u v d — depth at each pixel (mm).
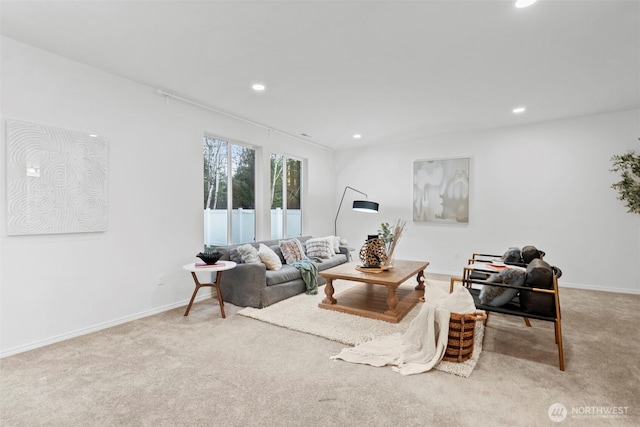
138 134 3369
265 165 5156
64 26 2340
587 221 4570
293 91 3598
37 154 2625
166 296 3631
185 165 3859
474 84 3398
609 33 2406
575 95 3723
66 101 2820
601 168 4465
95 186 2994
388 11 2154
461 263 5488
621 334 2893
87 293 2957
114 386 2049
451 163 5543
